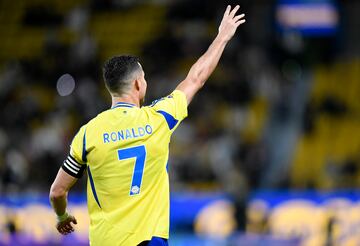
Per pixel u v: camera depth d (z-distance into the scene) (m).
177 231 48.00
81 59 71.25
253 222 45.97
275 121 65.19
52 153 59.28
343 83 71.12
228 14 18.45
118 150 16.36
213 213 47.59
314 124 65.44
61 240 45.97
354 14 74.75
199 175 56.44
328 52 74.75
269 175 58.31
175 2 78.56
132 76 16.81
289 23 74.44
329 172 57.38
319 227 45.72
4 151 62.16
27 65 73.88
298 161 62.28
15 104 68.94
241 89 65.94
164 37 72.69
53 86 71.31
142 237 16.17
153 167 16.50
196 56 71.56
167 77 67.62
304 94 66.69
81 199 48.75
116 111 16.66
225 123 63.00
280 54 68.25
